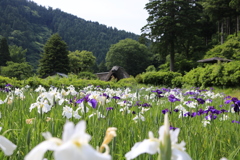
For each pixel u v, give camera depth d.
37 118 3.74
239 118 5.07
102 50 192.25
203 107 8.05
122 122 4.36
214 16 60.12
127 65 87.62
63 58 74.81
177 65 56.47
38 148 0.89
